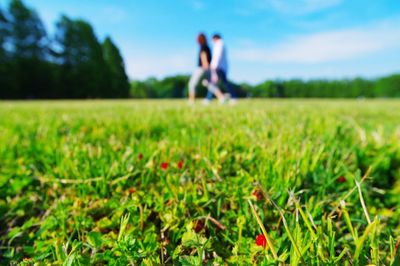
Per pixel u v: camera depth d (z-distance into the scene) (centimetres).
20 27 3656
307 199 111
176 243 97
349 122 265
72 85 4072
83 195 126
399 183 142
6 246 103
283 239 87
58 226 107
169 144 173
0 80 3422
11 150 182
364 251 75
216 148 154
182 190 119
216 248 95
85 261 82
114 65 4669
